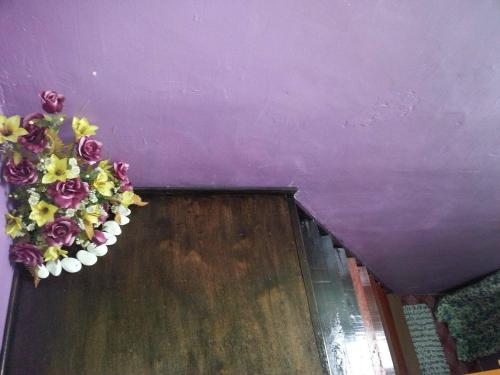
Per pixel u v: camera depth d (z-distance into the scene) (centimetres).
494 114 204
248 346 178
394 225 289
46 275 164
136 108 168
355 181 234
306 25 153
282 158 208
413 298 436
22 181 147
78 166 160
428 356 414
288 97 177
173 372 166
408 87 183
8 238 159
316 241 254
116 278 181
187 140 187
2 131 141
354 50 164
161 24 144
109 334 168
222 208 214
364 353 228
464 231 311
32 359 158
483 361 423
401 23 158
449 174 241
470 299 421
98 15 138
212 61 158
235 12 145
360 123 196
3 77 149
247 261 201
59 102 147
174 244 196
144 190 203
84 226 163
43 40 142
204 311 182
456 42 168
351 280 271
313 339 187
